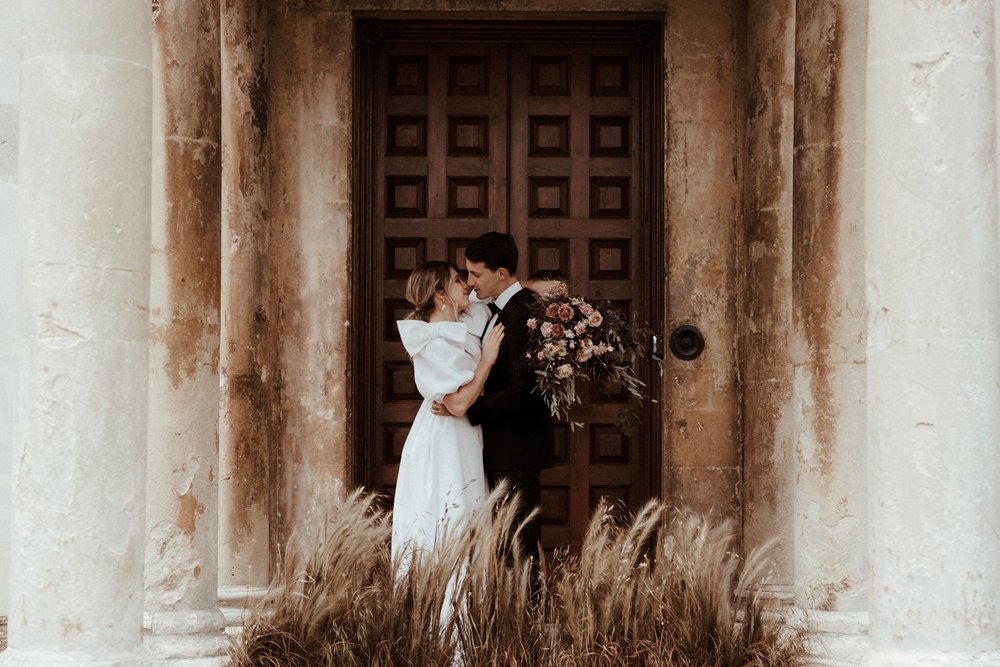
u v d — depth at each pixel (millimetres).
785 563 7785
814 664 5445
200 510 6383
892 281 4898
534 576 6715
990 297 4855
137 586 4984
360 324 8484
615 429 8516
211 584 6410
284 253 8398
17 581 4902
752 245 8164
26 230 4992
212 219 6660
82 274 4906
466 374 6551
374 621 5414
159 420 6379
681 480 8305
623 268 8570
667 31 8414
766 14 8117
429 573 5484
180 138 6594
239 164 8078
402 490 6629
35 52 5016
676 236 8367
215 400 6570
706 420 8320
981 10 4934
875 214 5004
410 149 8609
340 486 8289
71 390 4875
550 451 6883
